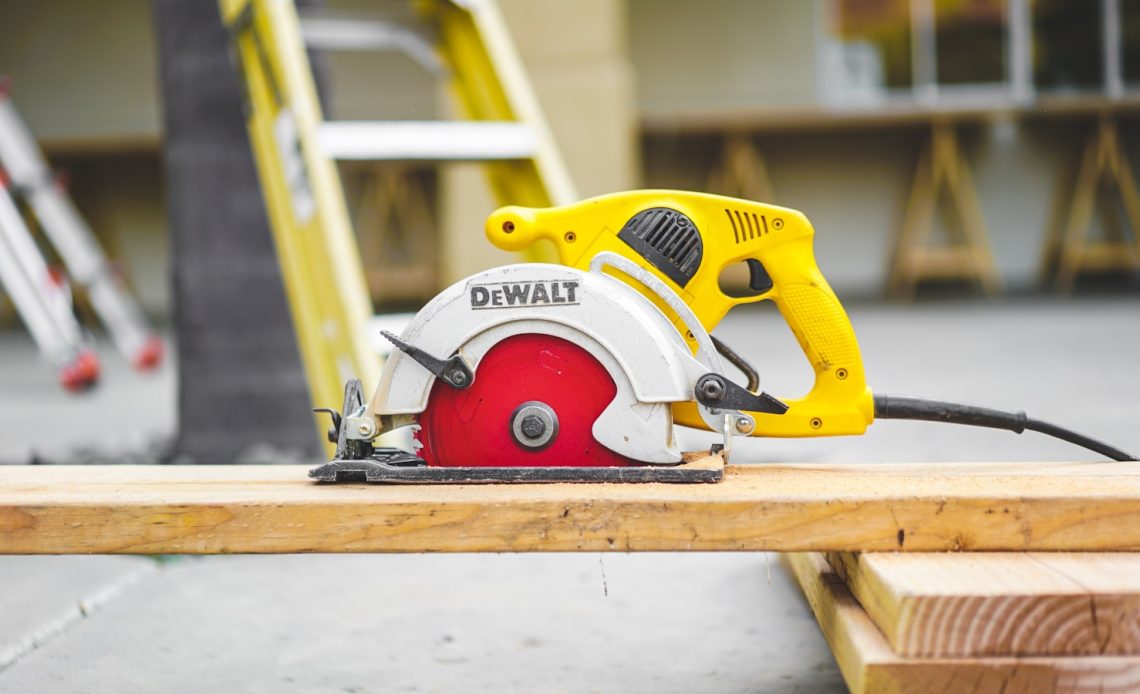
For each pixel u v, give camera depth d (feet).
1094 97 30.60
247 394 11.59
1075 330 21.89
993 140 32.45
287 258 8.71
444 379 5.25
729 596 7.80
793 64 32.40
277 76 8.45
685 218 5.49
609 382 5.25
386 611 7.53
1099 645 4.12
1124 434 11.77
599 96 24.81
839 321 5.46
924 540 4.78
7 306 33.45
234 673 6.38
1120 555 4.71
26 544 4.93
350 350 7.62
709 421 5.46
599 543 4.80
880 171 32.86
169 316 32.55
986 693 4.12
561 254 5.56
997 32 32.24
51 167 32.58
